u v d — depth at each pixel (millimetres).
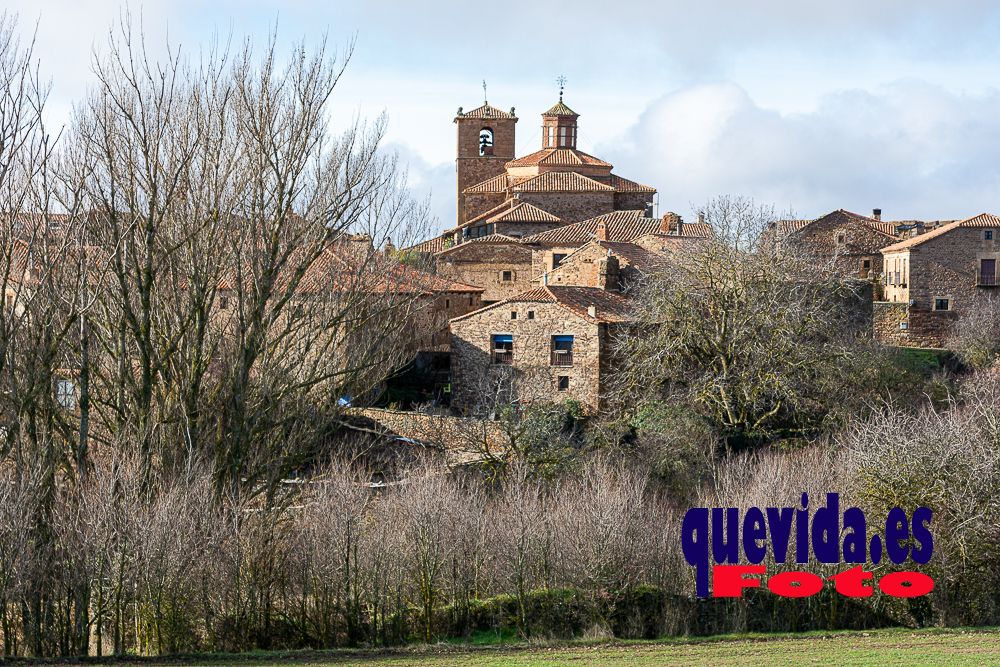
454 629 75188
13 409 71875
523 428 111812
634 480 97188
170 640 68375
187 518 69188
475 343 139375
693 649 69562
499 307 138375
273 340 84375
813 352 125562
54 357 75625
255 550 73750
